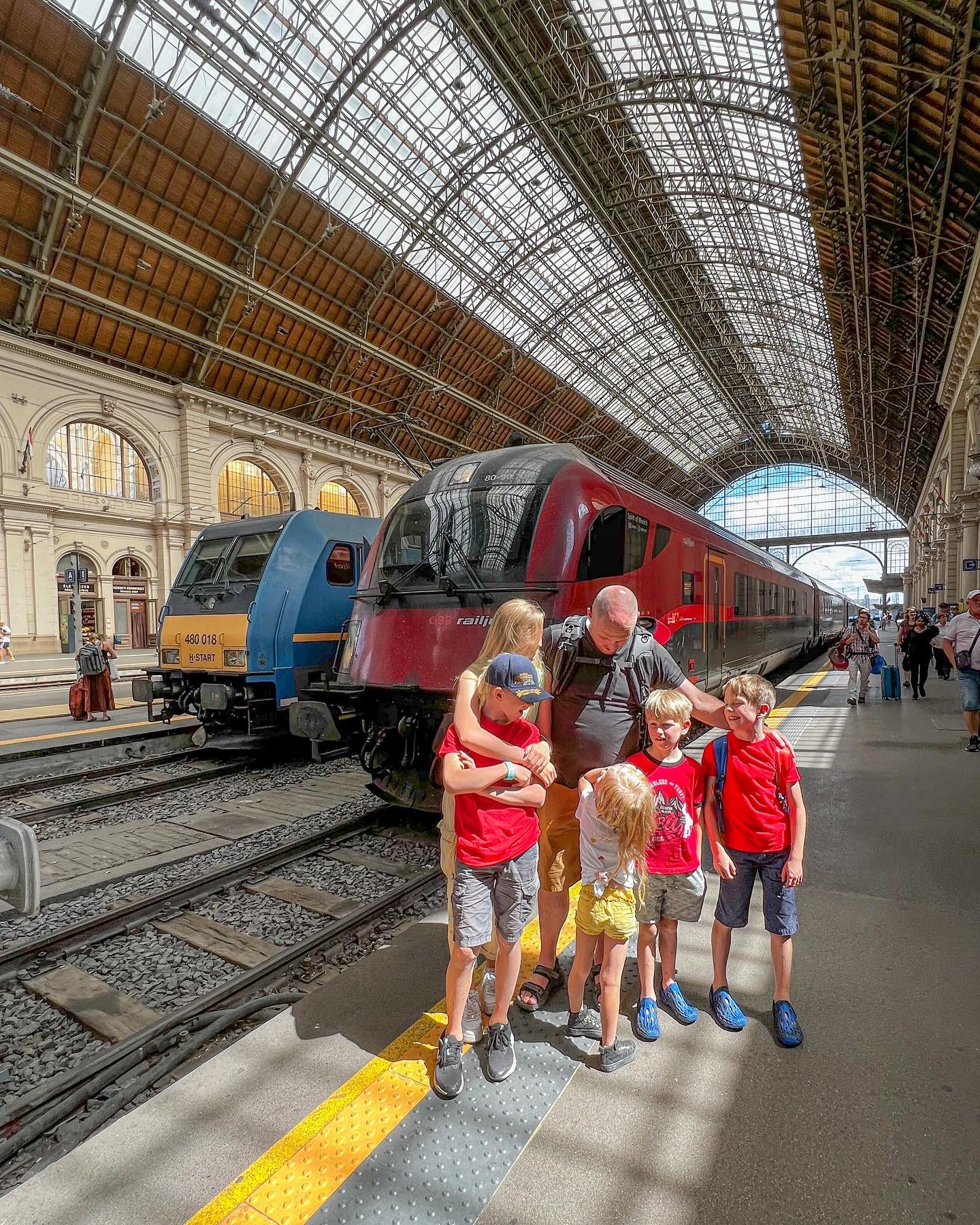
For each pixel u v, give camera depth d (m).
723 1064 2.32
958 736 7.88
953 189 16.45
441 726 5.24
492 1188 1.83
